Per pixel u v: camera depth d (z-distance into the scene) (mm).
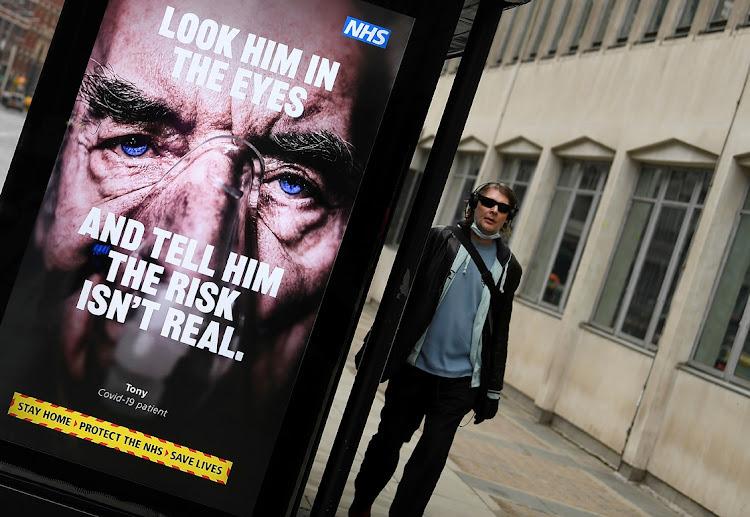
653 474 11758
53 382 4059
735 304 11625
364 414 4320
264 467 4129
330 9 4066
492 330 5254
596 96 16578
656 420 12008
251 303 4105
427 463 5098
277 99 4070
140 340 4078
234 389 4105
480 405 5293
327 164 4102
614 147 15266
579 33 18609
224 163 4070
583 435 13562
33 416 4062
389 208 4129
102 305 4062
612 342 13664
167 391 4086
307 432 4137
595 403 13500
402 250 4305
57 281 4051
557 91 18406
